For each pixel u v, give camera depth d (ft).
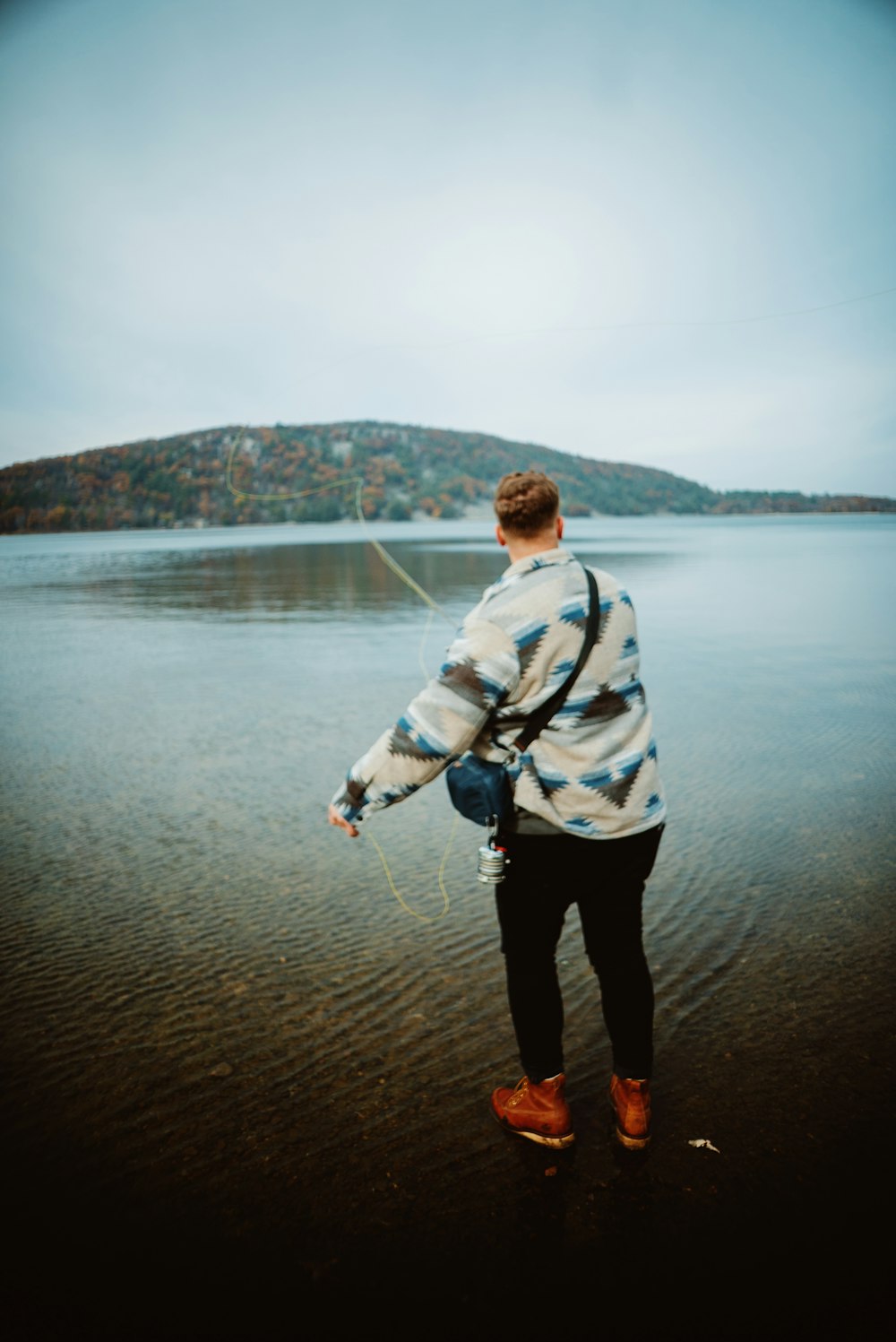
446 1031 8.32
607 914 6.25
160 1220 5.93
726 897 11.38
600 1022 8.44
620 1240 5.66
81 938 10.46
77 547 221.46
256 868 12.76
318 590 69.26
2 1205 6.08
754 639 37.35
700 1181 6.20
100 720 23.61
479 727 5.63
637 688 6.04
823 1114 6.91
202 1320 5.12
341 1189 6.20
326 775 17.94
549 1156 6.51
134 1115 7.07
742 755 18.97
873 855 12.85
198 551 168.86
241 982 9.35
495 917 10.95
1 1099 7.30
